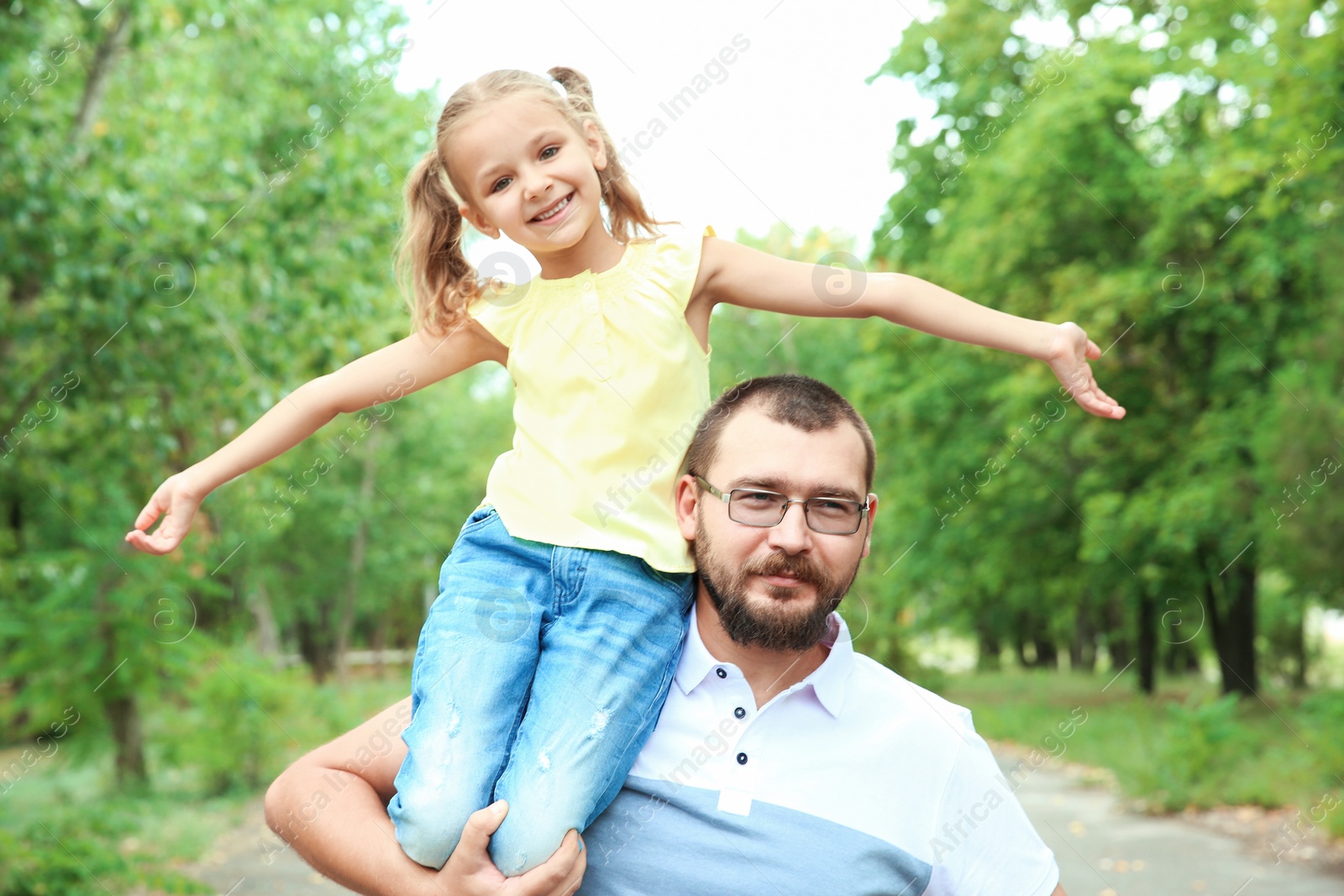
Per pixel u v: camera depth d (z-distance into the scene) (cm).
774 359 2494
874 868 275
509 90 298
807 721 288
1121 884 1062
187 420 1459
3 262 1231
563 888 257
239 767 1616
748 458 272
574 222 295
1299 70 1577
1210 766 1435
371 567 3459
